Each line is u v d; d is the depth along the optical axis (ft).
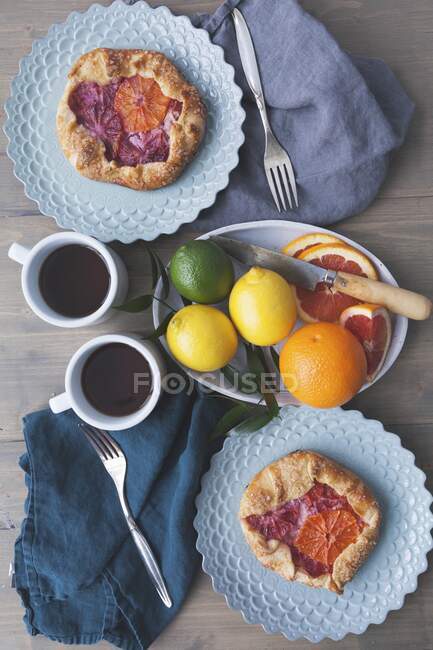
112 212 2.45
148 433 2.46
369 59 2.45
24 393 2.56
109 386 2.39
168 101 2.39
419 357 2.51
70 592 2.46
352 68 2.35
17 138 2.45
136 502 2.46
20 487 2.57
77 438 2.51
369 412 2.52
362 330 2.35
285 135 2.45
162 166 2.37
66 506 2.48
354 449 2.45
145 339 2.30
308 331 2.26
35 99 2.45
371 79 2.45
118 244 2.52
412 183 2.51
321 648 2.51
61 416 2.51
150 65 2.37
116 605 2.48
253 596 2.44
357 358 2.23
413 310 2.31
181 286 2.25
